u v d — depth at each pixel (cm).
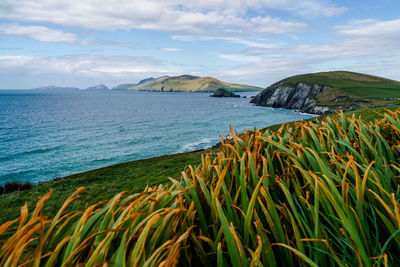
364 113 2338
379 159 176
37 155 5375
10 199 1478
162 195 130
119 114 12619
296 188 150
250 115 11625
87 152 5597
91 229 103
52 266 85
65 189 1736
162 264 81
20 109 14750
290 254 114
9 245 81
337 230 124
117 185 1773
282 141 191
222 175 132
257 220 118
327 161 183
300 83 17000
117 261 82
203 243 126
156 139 6762
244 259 94
